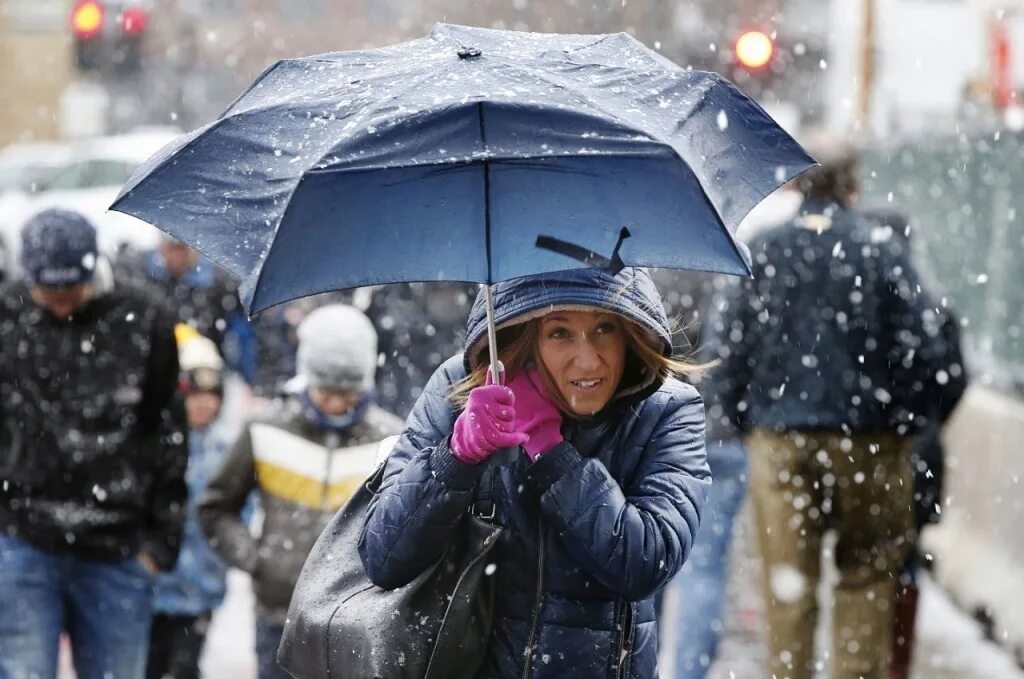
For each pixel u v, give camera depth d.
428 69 9.50
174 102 127.00
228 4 166.25
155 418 17.28
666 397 10.16
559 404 9.88
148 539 17.33
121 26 62.31
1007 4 41.19
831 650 19.44
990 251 28.86
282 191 9.12
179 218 9.34
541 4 116.75
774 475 19.17
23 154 65.06
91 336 17.00
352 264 9.27
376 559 9.71
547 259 9.23
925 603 26.16
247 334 26.77
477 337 9.76
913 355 18.89
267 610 16.91
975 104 38.50
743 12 78.88
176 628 20.23
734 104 9.67
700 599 20.42
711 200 8.77
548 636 9.84
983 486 25.58
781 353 19.05
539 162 8.93
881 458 19.14
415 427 10.11
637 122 8.95
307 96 9.50
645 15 111.06
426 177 8.99
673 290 25.59
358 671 9.68
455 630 9.64
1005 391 25.95
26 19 101.44
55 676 17.09
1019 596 22.89
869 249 18.91
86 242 16.67
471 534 9.72
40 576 16.97
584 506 9.55
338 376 16.81
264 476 17.02
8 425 16.98
